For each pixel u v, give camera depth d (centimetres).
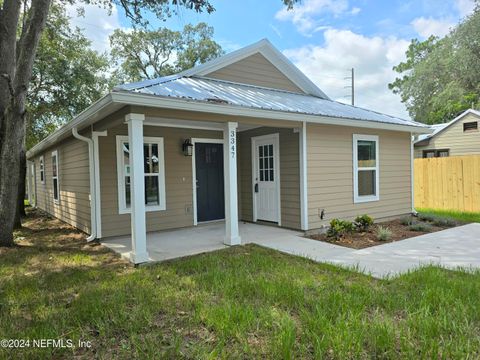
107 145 687
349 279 401
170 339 261
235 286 367
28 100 1494
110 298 341
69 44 1536
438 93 2247
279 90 910
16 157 653
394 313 301
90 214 711
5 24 679
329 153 741
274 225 779
